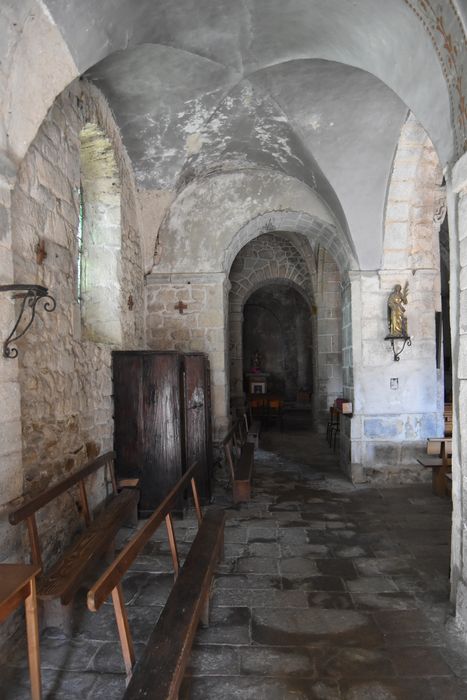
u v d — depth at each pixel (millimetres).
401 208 5723
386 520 4609
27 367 2961
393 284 6031
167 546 3920
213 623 2764
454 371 2842
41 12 2443
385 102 4641
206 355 5715
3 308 2572
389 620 2787
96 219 5035
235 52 4023
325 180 5512
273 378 16734
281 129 5195
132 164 5488
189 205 6324
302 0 3203
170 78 4270
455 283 2781
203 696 2156
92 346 4188
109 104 4539
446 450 5539
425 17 2543
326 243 6961
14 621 2580
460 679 2270
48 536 3205
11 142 2590
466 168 2523
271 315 16703
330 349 10414
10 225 2643
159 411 4727
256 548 3910
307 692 2182
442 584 3238
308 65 4203
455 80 2500
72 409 3693
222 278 6324
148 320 6352
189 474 3637
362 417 6086
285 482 6156
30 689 2191
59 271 3486
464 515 2744
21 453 2699
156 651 1913
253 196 6297
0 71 2412
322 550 3859
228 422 6480
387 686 2221
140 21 3248
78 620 2785
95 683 2232
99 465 3799
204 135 5266
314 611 2898
